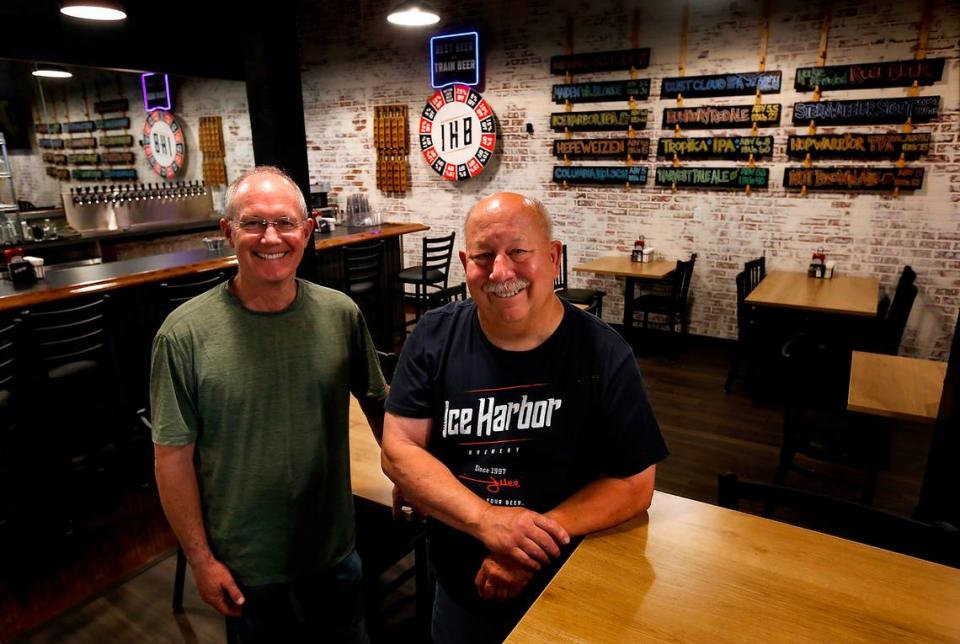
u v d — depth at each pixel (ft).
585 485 4.28
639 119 18.42
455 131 21.33
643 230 19.21
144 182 30.99
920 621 3.18
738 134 17.19
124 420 12.16
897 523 4.31
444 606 4.66
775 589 3.44
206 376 4.52
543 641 3.09
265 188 4.51
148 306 13.67
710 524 4.11
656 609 3.29
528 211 3.86
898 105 15.19
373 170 23.82
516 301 3.83
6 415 9.93
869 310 12.82
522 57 19.84
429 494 4.04
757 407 13.85
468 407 4.17
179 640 7.21
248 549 4.78
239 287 4.77
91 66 16.93
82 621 7.52
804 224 16.90
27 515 9.67
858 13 15.20
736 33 16.67
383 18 22.06
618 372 4.04
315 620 5.45
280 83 12.10
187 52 19.34
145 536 9.22
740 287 14.25
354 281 17.17
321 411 4.93
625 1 17.89
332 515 5.15
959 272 15.35
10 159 35.60
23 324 10.96
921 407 7.76
